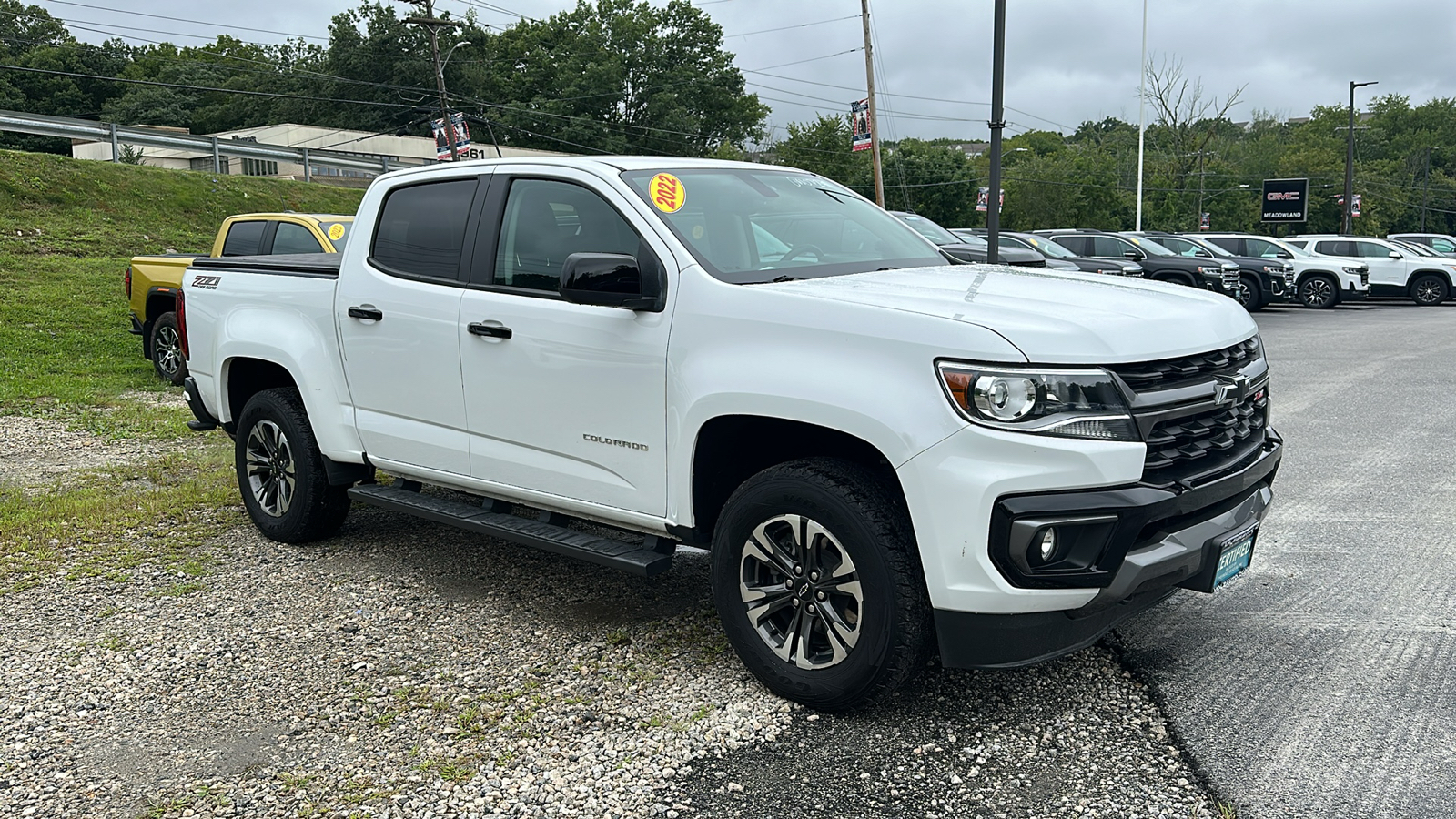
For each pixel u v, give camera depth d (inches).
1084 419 122.0
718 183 173.0
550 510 174.4
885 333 129.9
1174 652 159.5
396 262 192.7
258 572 204.7
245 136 2736.2
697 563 208.1
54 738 138.4
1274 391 423.2
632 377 154.0
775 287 144.7
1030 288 149.9
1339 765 125.2
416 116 3161.9
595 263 146.4
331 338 204.1
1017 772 126.0
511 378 170.2
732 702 145.4
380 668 159.0
